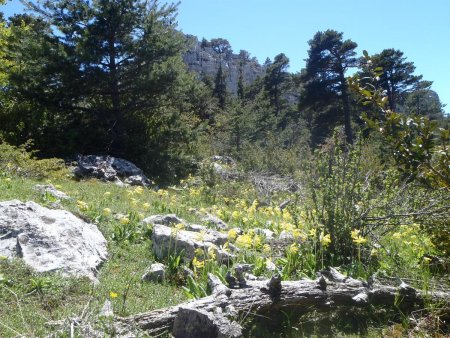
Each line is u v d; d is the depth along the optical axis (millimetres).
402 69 36156
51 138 15734
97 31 15875
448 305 4648
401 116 3441
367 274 5355
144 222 6961
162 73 16422
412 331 4344
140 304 4465
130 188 12375
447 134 3332
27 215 5492
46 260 4922
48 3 15656
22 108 16031
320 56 35781
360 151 6477
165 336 3840
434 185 3693
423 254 6102
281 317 4422
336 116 38406
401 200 6461
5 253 4969
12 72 15820
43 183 9695
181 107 18953
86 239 5613
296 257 5781
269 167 19984
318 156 6715
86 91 16281
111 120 16984
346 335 4297
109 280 5008
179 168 17719
